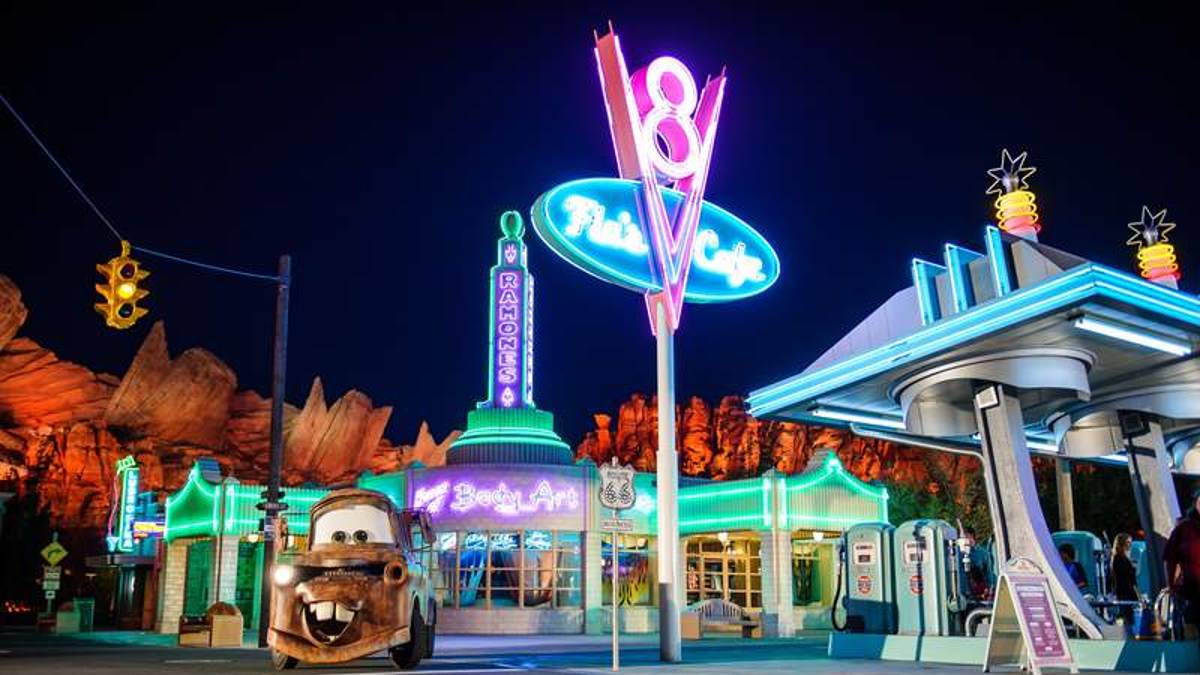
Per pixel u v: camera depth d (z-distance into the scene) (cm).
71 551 7012
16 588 5869
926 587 1720
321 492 3697
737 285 2014
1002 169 1634
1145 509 1897
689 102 1962
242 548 4375
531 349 3728
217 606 2694
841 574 1864
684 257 1873
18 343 8212
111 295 1594
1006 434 1591
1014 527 1572
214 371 8975
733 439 9619
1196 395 1822
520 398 3644
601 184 1803
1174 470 2230
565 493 3434
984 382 1625
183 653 2147
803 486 3500
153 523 4012
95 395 8338
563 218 1720
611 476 1502
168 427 8638
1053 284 1359
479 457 3509
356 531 1556
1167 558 1178
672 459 1803
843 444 8388
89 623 3988
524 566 3381
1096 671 1405
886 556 1786
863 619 1798
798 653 2123
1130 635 1638
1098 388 1856
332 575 1468
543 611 3347
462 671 1495
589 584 3425
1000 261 1496
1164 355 1630
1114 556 1820
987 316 1439
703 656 1992
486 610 3322
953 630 1714
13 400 7962
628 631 3528
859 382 1669
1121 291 1343
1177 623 1541
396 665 1597
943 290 1603
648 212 1834
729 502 3556
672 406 1820
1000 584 1353
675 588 1767
